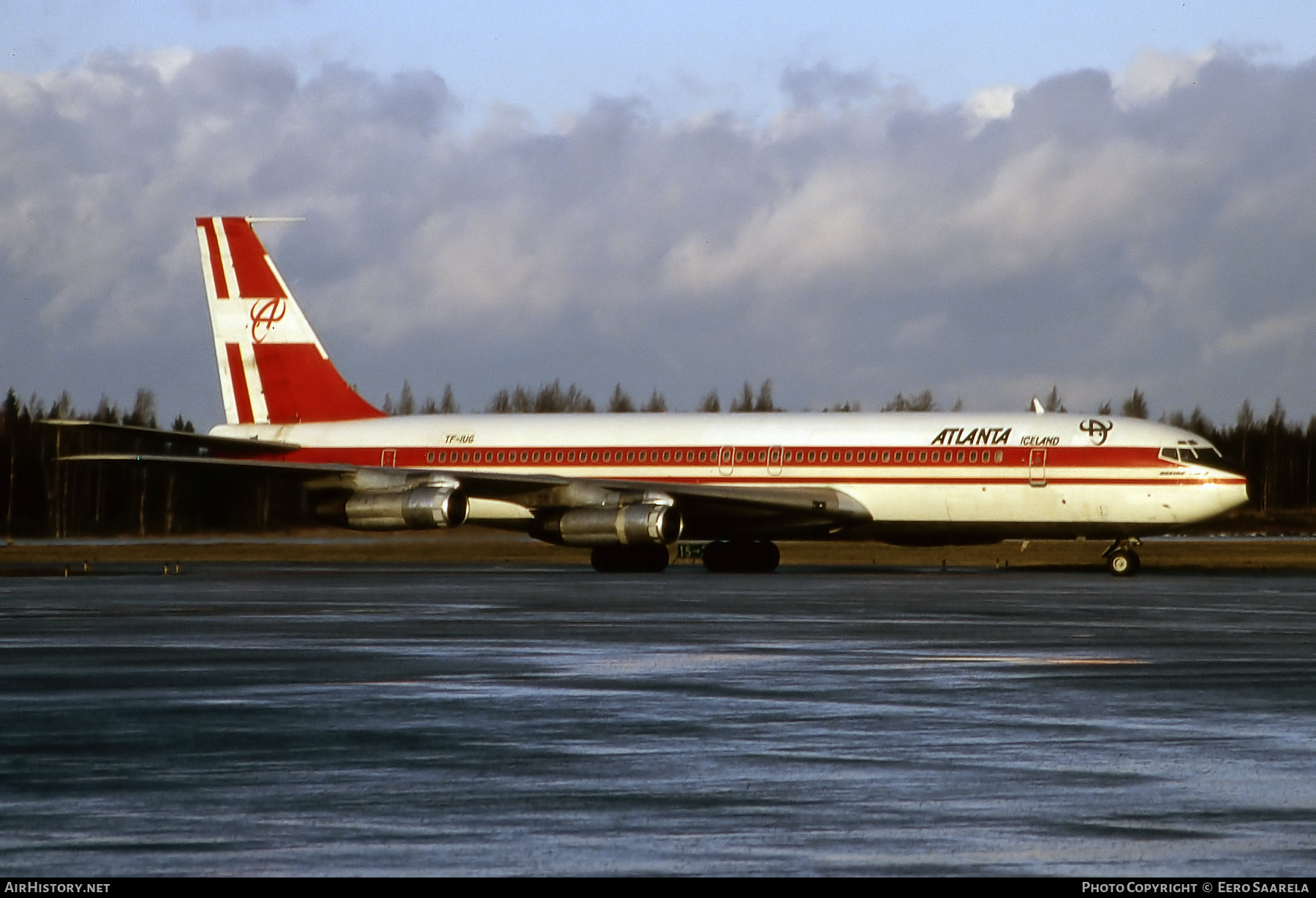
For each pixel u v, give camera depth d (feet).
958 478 428.56
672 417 471.21
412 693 160.45
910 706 149.89
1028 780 112.47
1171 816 100.63
